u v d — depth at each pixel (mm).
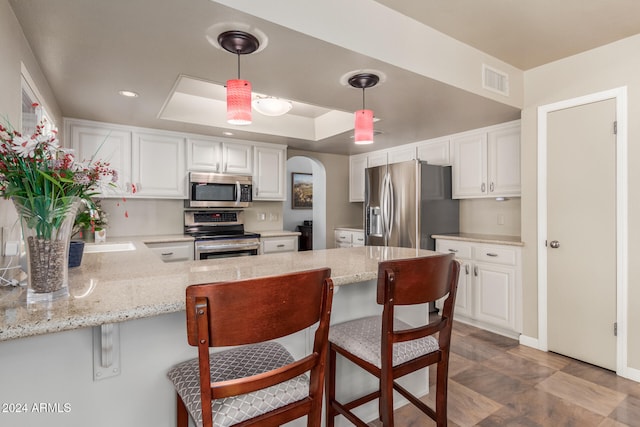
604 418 1775
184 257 3465
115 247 2834
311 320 950
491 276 2994
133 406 1107
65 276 1008
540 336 2656
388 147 4484
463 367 2359
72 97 2482
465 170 3561
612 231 2283
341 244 4898
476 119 3084
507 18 2008
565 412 1830
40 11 1427
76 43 1699
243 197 3891
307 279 927
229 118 1618
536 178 2686
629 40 2219
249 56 1840
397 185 3635
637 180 2178
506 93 2627
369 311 1796
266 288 854
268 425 943
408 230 3516
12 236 1425
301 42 1689
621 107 2242
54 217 950
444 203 3656
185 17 1479
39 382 968
